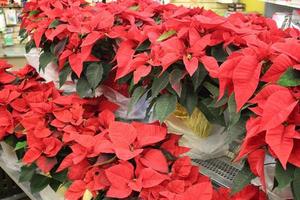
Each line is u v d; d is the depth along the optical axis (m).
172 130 1.47
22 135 1.79
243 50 1.05
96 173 1.26
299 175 0.87
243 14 1.65
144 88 1.29
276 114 0.84
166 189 1.17
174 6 1.77
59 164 1.55
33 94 1.87
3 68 2.16
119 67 1.35
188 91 1.23
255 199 1.11
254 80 0.93
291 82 0.88
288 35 1.37
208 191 1.15
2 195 2.52
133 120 1.68
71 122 1.57
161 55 1.19
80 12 1.76
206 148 1.48
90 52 1.53
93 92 1.65
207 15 1.37
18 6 4.18
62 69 1.67
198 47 1.16
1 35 4.20
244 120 1.02
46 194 1.71
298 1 3.62
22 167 1.69
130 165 1.19
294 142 0.87
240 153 0.94
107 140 1.30
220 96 1.02
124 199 1.17
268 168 1.07
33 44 1.99
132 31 1.38
